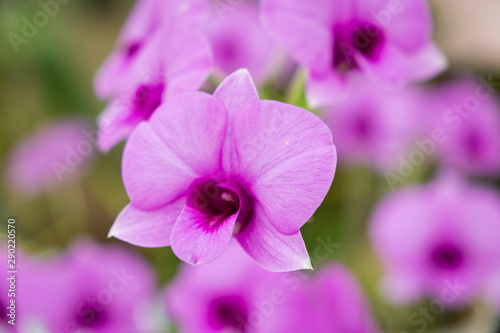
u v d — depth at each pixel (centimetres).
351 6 29
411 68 32
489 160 49
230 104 25
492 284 40
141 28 31
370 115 47
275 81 34
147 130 25
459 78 53
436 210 40
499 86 53
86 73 59
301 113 24
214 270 34
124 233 25
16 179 51
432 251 40
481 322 42
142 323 36
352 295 33
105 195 51
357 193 47
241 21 42
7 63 54
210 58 27
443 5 53
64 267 34
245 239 25
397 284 41
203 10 29
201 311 34
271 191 24
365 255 45
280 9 29
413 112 47
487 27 52
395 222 40
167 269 41
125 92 29
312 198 24
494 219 39
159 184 25
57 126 52
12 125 57
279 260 24
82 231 50
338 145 48
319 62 29
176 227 24
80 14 60
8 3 53
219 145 25
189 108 25
